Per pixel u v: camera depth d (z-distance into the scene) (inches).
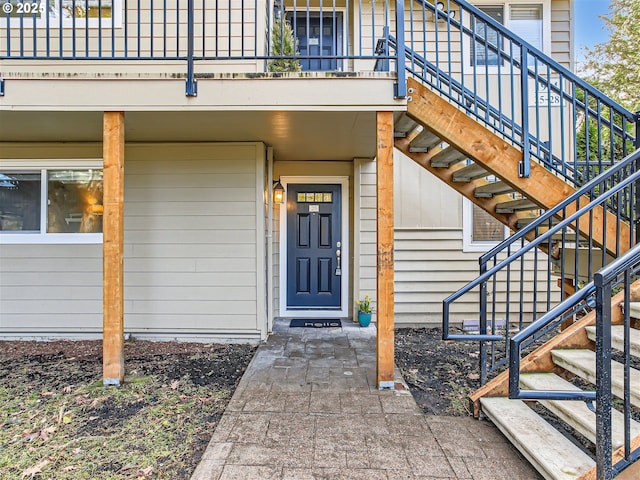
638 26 390.0
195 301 171.9
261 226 171.0
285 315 210.8
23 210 171.3
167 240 171.9
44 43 159.9
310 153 191.6
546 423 87.7
